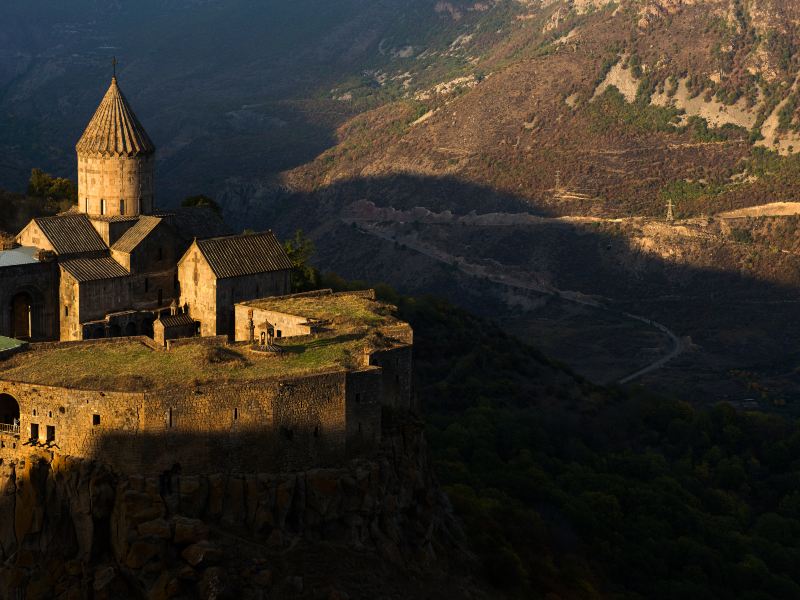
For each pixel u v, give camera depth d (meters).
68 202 187.62
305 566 95.94
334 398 101.00
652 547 159.75
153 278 136.00
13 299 130.00
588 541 153.38
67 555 94.62
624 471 197.75
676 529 171.25
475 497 138.25
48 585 93.50
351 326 117.69
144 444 94.19
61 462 95.31
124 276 133.50
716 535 173.50
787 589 163.38
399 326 118.06
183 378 98.00
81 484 94.19
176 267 137.75
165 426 94.62
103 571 92.19
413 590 101.31
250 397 97.25
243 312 126.31
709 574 159.62
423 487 109.56
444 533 113.19
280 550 96.12
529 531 137.88
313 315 122.19
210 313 133.25
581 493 170.88
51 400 96.06
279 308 125.75
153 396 94.00
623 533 162.12
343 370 101.62
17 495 96.31
